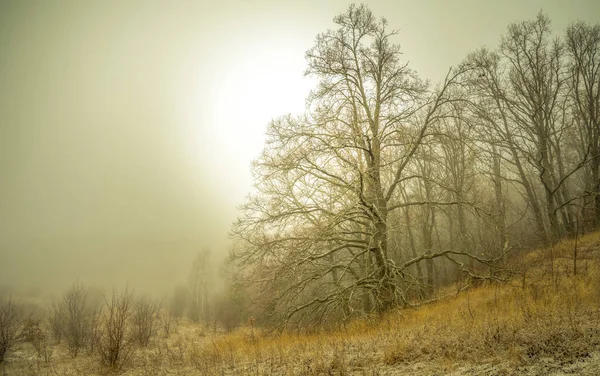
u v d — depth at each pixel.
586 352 5.16
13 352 15.91
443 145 19.91
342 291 14.53
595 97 23.64
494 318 7.87
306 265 15.19
